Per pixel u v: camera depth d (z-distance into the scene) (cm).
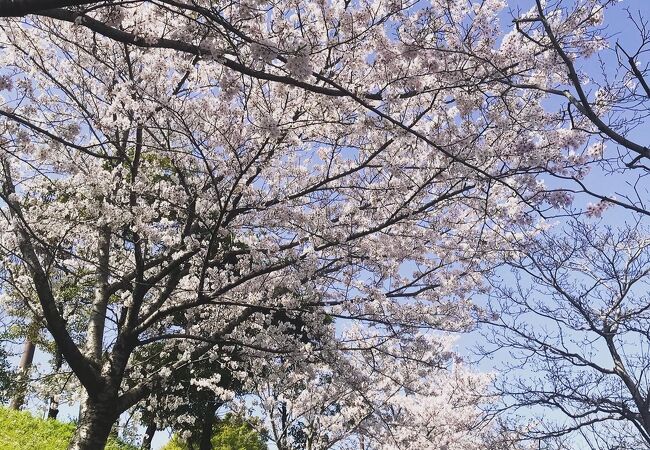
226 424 2108
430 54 565
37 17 666
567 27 631
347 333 963
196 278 844
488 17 607
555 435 934
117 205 704
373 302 811
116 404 734
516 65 628
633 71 401
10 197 658
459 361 979
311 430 1344
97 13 498
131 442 1452
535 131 676
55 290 1206
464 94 626
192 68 698
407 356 854
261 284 827
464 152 645
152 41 409
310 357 827
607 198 379
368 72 617
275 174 807
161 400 1163
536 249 880
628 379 937
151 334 992
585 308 1016
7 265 689
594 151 660
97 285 858
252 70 397
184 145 817
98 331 815
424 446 1238
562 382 955
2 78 517
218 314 890
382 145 701
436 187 773
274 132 534
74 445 699
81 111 744
